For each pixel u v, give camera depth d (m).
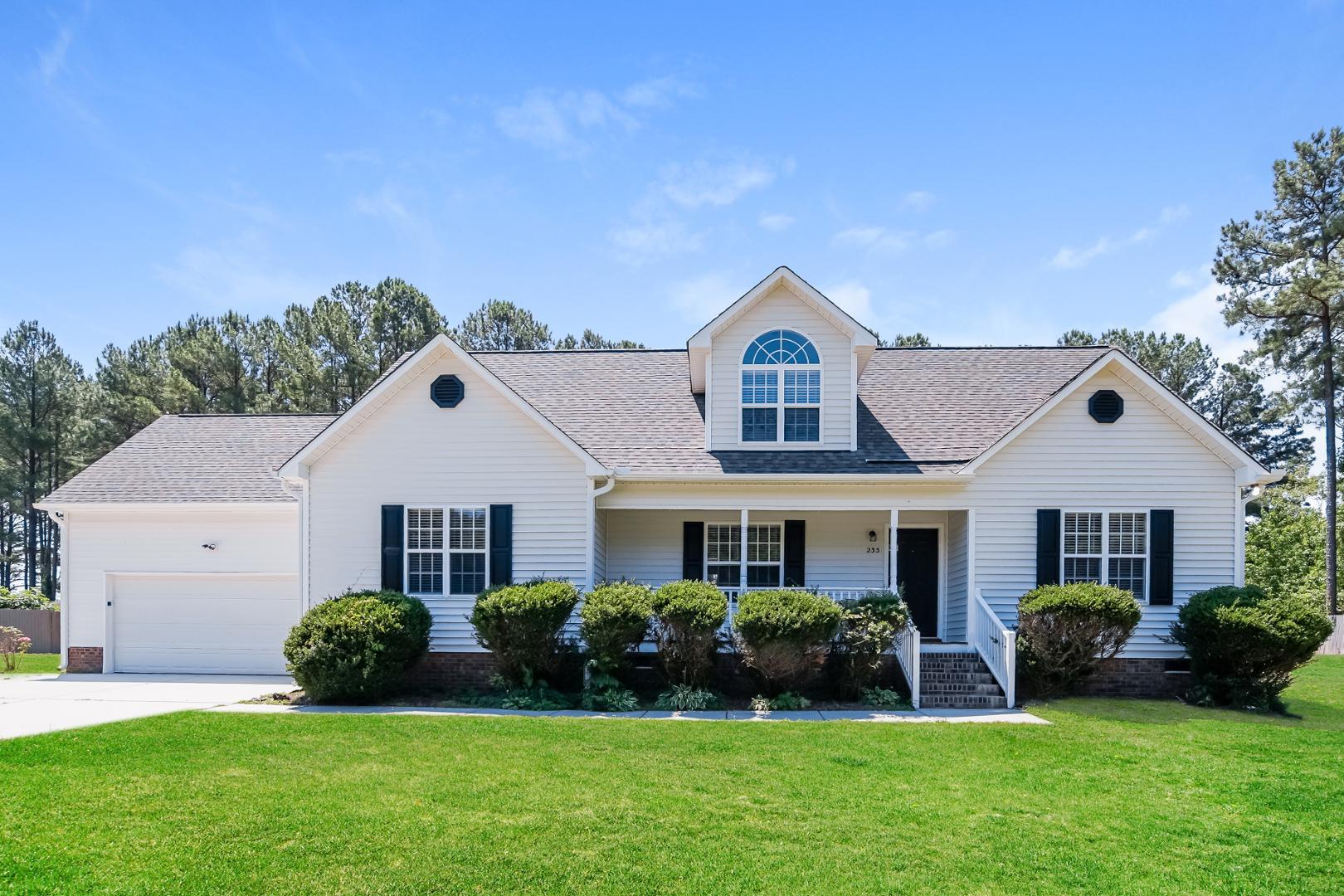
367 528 17.14
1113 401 17.02
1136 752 11.54
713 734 12.32
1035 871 7.37
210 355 42.69
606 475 16.77
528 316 48.22
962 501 16.92
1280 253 33.56
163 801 8.80
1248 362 35.22
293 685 17.61
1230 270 34.75
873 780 9.98
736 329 18.30
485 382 17.20
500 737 11.98
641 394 20.48
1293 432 48.41
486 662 16.64
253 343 44.28
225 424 24.09
